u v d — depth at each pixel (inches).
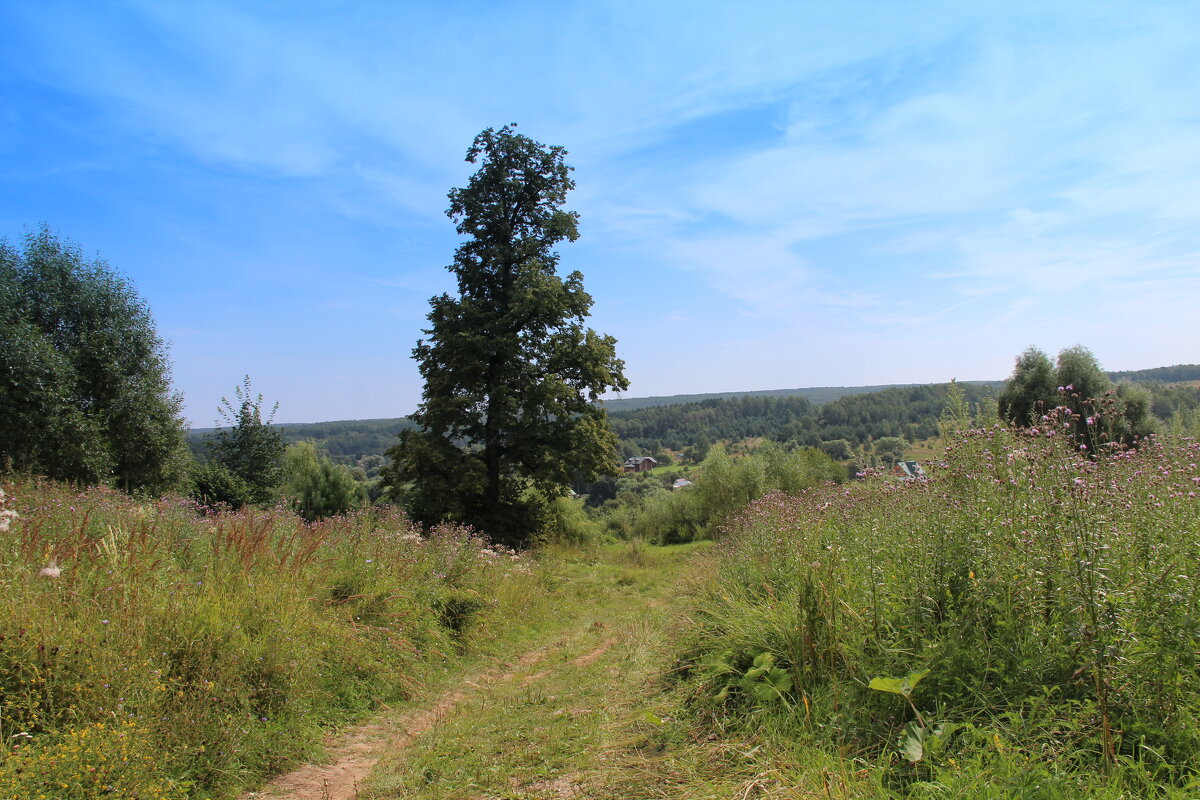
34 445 701.3
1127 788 99.8
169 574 237.8
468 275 997.8
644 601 522.6
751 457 1312.7
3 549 210.4
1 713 151.4
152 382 851.4
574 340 990.4
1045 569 133.1
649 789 140.6
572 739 185.6
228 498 1000.2
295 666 218.7
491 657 328.5
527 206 1042.1
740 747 148.2
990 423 229.8
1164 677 111.3
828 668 161.9
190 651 196.7
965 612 145.5
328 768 186.9
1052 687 122.2
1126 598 120.0
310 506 1186.0
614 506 2160.4
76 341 807.1
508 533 946.7
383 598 314.2
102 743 145.6
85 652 171.6
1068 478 147.4
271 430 1181.7
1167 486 167.6
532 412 944.3
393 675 261.3
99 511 309.7
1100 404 210.4
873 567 187.2
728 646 203.8
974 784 104.7
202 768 164.4
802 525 261.4
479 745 192.2
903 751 121.7
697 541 1293.1
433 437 955.3
